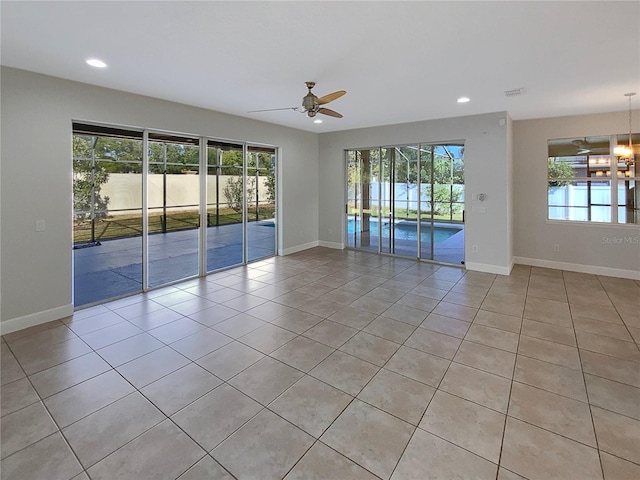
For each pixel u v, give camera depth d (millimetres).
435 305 4098
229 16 2383
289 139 6844
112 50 2953
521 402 2273
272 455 1851
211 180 5664
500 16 2383
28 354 2961
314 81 3783
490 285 4883
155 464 1793
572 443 1912
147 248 4688
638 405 2229
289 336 3289
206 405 2275
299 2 2205
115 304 4195
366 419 2127
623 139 5242
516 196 6059
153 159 4832
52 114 3607
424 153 6367
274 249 7102
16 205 3414
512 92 4195
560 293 4504
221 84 3900
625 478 1679
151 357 2908
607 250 5398
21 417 2152
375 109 5152
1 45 2846
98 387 2479
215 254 6723
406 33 2631
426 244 6500
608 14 2355
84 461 1812
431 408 2225
